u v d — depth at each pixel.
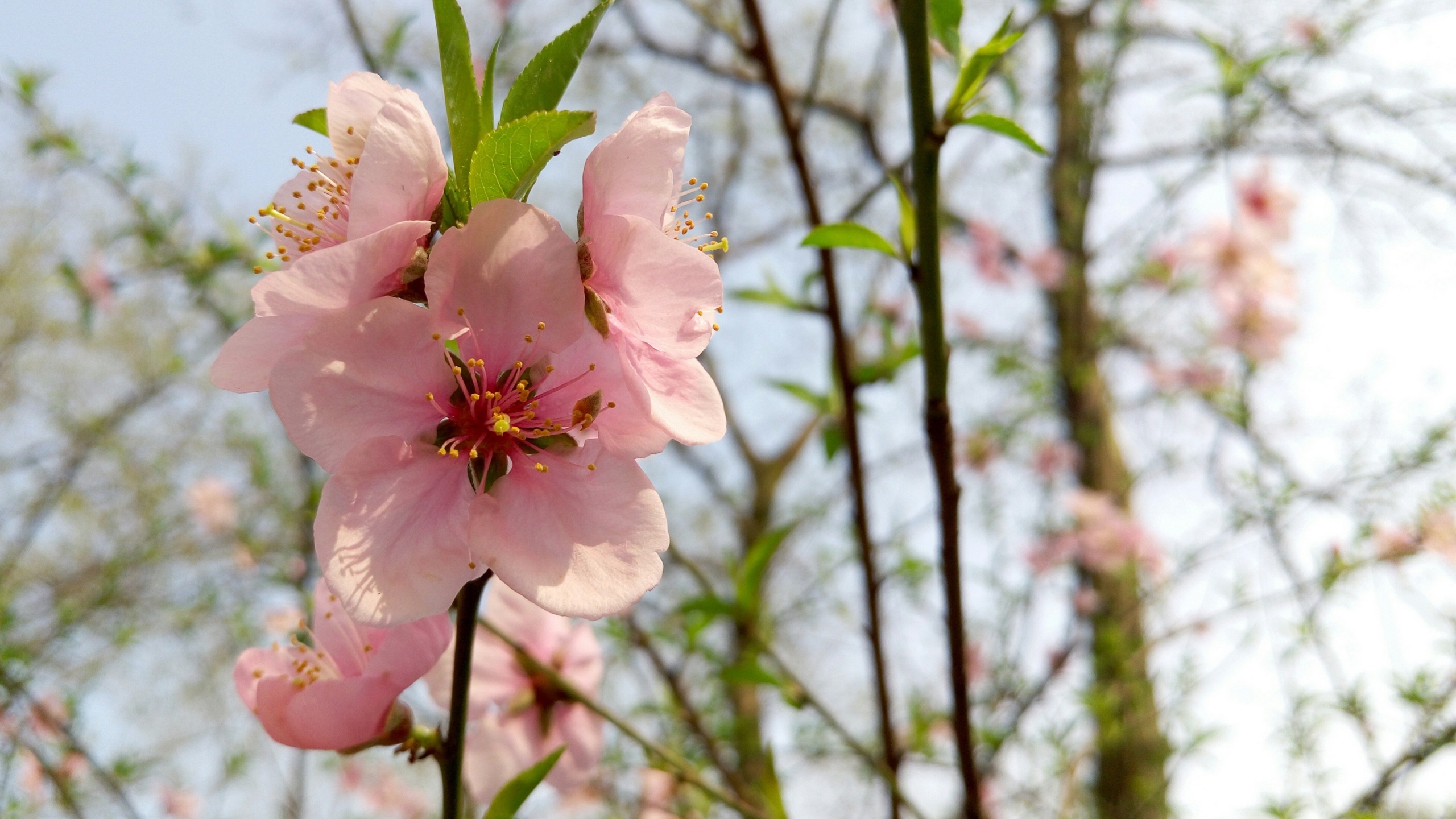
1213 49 0.48
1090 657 0.54
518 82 0.17
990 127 0.19
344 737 0.17
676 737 0.43
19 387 0.86
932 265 0.19
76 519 0.77
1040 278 0.86
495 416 0.17
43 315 0.85
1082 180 0.90
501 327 0.17
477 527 0.16
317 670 0.19
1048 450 0.79
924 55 0.18
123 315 0.81
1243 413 0.51
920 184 0.19
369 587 0.16
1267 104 0.60
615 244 0.17
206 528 0.69
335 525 0.16
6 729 0.45
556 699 0.24
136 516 0.78
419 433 0.17
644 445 0.17
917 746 0.42
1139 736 0.47
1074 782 0.45
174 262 0.54
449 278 0.16
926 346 0.19
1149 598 0.51
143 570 0.70
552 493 0.17
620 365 0.17
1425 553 0.39
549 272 0.16
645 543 0.17
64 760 0.47
